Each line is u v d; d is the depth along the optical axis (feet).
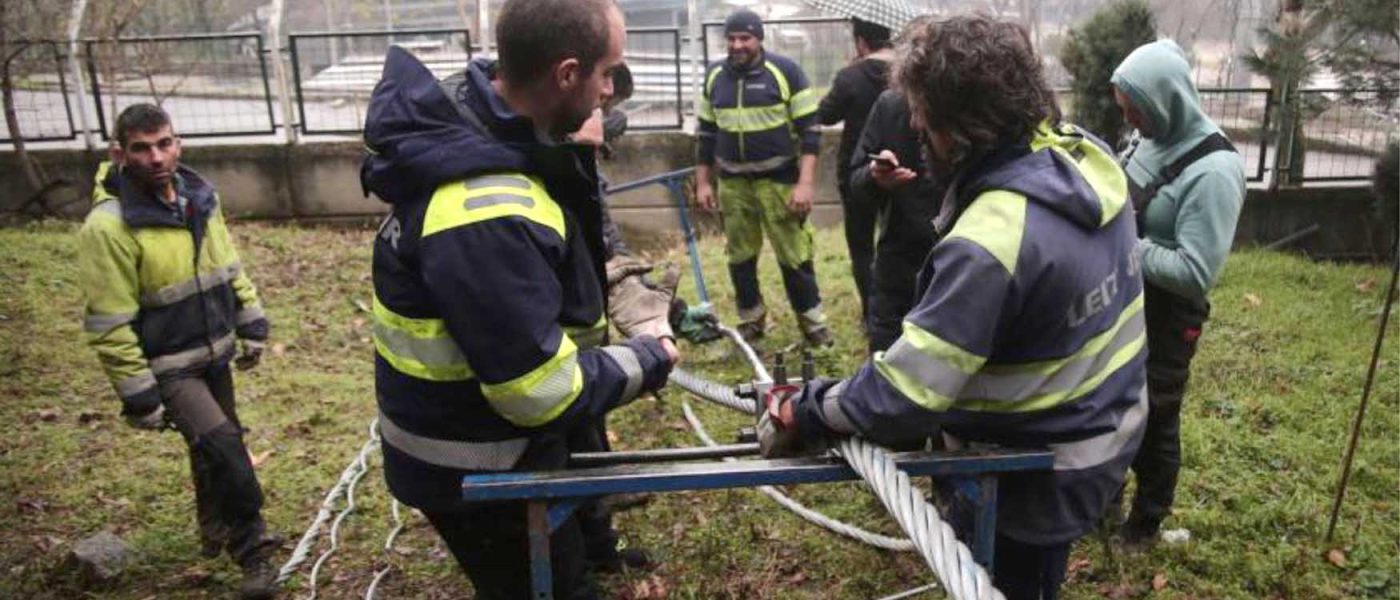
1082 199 6.44
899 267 14.20
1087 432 6.93
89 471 15.76
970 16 6.61
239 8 39.60
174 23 39.63
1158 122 10.66
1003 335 6.46
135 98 36.86
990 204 6.37
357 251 29.86
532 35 6.40
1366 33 26.89
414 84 6.59
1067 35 26.48
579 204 6.96
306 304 25.13
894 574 12.03
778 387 7.47
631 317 9.50
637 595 11.69
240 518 12.14
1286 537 12.75
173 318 11.74
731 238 20.40
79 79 34.22
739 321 21.03
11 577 12.74
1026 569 7.63
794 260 19.67
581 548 8.08
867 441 6.79
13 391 18.89
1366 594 11.59
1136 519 12.26
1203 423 16.08
